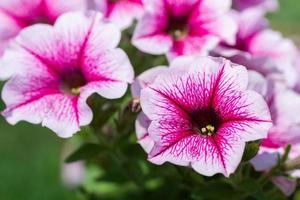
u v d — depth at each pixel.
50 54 0.37
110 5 0.41
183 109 0.33
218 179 0.38
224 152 0.32
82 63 0.37
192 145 0.32
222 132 0.33
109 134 0.41
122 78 0.35
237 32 0.43
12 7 0.41
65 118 0.35
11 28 0.41
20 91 0.36
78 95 0.36
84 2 0.40
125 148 0.41
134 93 0.36
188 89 0.33
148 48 0.39
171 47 0.39
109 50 0.36
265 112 0.32
